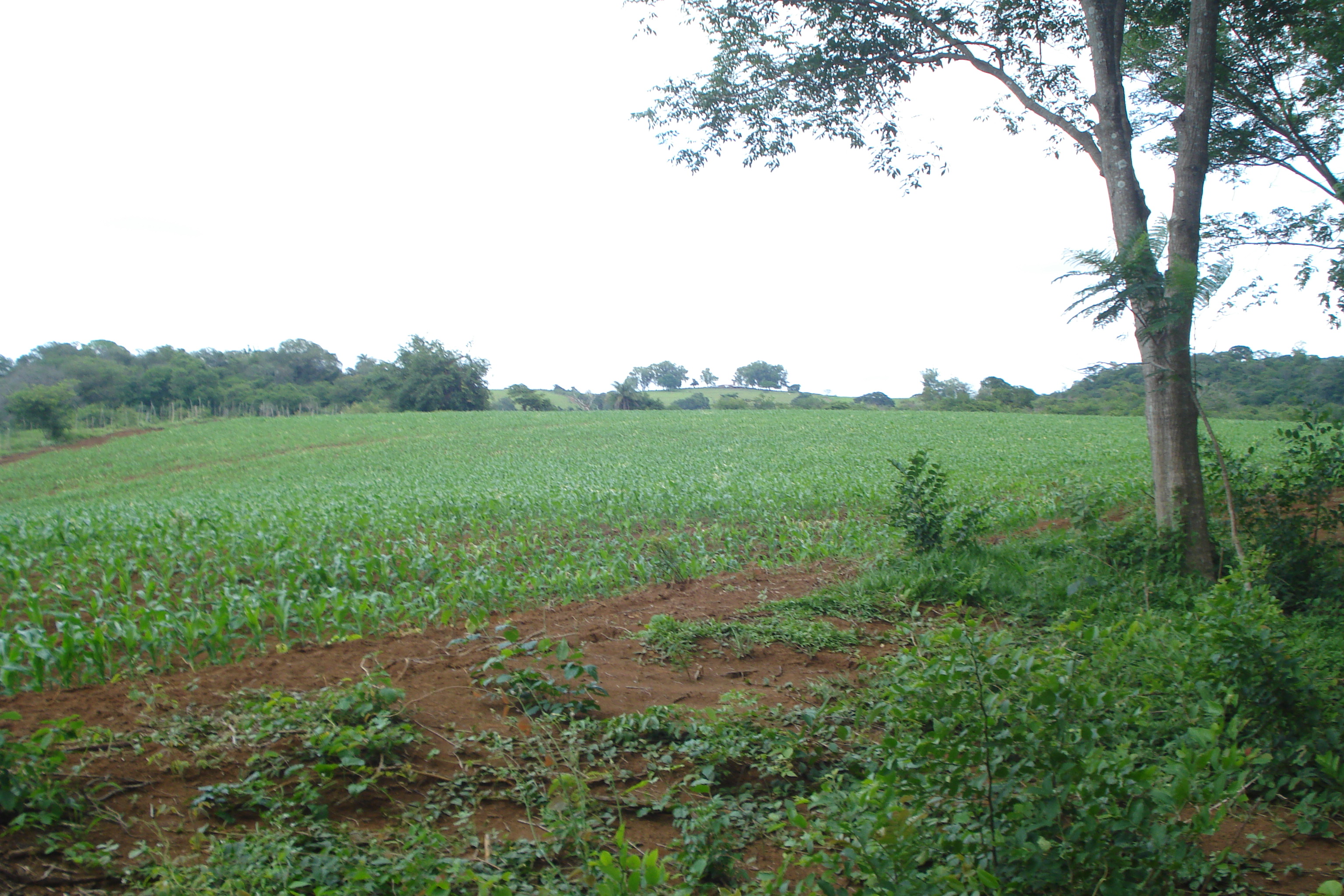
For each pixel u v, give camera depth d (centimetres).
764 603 893
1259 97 1290
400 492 2433
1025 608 820
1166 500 939
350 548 1325
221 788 412
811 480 2289
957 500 1584
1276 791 427
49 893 334
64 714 523
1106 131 1006
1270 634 476
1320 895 271
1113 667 553
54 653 623
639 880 275
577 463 3541
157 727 493
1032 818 310
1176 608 810
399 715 506
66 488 3609
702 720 528
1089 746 322
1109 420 5341
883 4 1210
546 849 382
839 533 1470
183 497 2859
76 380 7988
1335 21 1162
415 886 337
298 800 413
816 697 601
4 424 6372
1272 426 3959
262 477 3594
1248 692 455
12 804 370
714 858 371
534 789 440
